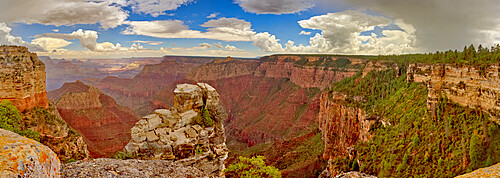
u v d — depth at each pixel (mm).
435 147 40688
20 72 48969
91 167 20766
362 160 53062
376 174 46688
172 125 33344
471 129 38406
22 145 10719
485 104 38969
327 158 85812
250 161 33688
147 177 21188
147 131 31641
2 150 9883
